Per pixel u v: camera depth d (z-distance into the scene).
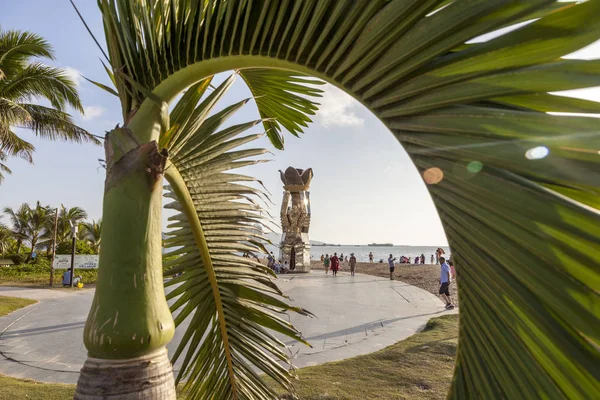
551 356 0.68
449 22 0.74
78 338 7.98
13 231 38.31
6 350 7.07
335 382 4.86
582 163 0.60
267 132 2.44
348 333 8.20
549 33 0.63
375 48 0.87
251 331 2.09
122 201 1.20
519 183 0.67
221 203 1.99
